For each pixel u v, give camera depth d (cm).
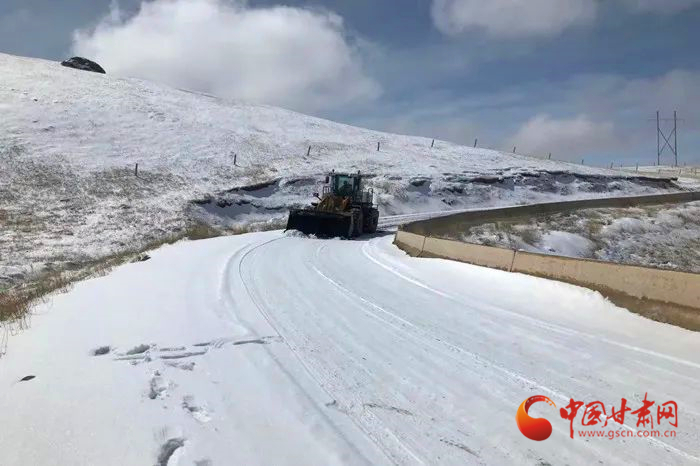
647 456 462
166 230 2848
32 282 1742
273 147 5325
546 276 1145
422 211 4369
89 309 948
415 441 482
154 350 710
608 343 778
